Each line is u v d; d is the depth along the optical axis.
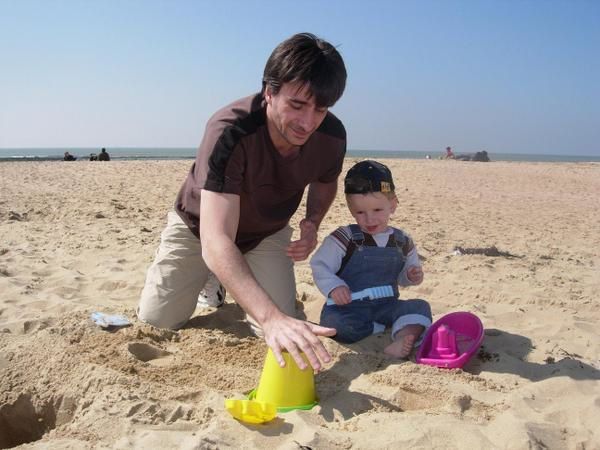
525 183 17.42
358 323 3.50
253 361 3.24
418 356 3.26
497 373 3.13
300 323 2.42
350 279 3.57
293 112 2.73
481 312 4.34
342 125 3.46
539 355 3.46
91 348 3.25
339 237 3.54
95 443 2.37
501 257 6.38
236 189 2.92
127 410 2.57
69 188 12.12
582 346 3.68
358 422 2.48
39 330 3.57
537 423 2.50
